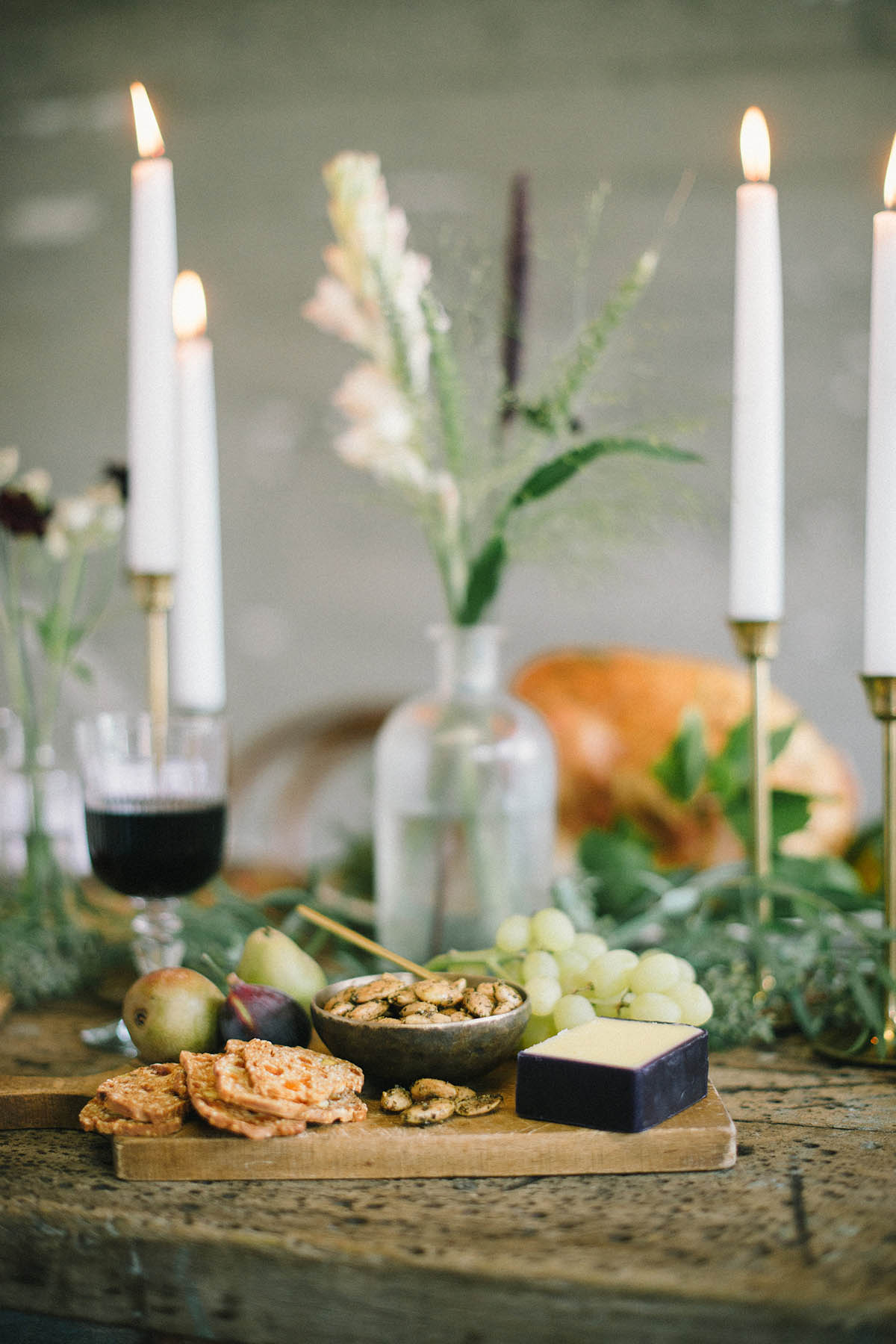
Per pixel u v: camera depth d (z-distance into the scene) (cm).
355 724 263
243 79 264
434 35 253
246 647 276
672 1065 101
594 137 247
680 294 244
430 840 122
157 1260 95
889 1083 110
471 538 125
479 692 124
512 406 122
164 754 116
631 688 156
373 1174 99
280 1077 100
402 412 122
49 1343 101
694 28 242
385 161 257
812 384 244
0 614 147
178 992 105
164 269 120
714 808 143
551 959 110
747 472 118
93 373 278
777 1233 94
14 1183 99
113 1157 100
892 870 114
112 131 272
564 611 256
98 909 133
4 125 276
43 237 278
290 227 265
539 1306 91
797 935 120
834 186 241
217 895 128
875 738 247
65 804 133
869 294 241
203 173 267
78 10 270
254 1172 99
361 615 271
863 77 238
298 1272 94
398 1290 92
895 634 113
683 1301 90
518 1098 101
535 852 123
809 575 247
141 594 120
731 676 159
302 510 271
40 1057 113
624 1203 97
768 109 241
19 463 282
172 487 121
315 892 135
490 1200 97
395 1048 101
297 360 268
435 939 122
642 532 124
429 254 140
